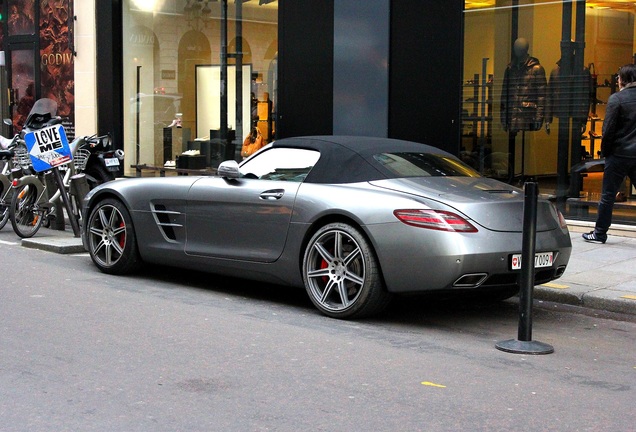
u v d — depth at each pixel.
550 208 7.00
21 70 17.69
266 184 7.43
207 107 15.11
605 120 9.67
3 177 11.41
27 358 5.60
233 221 7.51
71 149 11.39
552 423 4.54
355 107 12.59
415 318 7.06
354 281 6.72
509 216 6.54
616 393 5.12
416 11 11.96
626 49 10.62
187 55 15.34
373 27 12.30
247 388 5.03
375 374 5.38
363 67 12.46
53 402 4.74
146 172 16.11
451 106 11.80
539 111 11.36
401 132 12.25
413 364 5.65
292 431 4.33
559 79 11.20
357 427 4.41
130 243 8.38
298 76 13.22
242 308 7.25
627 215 10.70
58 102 17.02
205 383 5.12
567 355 6.03
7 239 10.91
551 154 11.32
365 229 6.57
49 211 11.27
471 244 6.27
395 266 6.46
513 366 5.68
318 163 7.25
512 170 11.60
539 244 6.65
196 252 7.82
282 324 6.69
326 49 12.84
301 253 7.08
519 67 11.45
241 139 14.55
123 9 16.17
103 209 8.63
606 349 6.24
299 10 13.10
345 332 6.48
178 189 7.98
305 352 5.87
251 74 14.30
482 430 4.41
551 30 11.20
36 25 17.22
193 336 6.23
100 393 4.90
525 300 6.14
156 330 6.39
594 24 10.88
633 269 8.66
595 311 7.46
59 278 8.37
